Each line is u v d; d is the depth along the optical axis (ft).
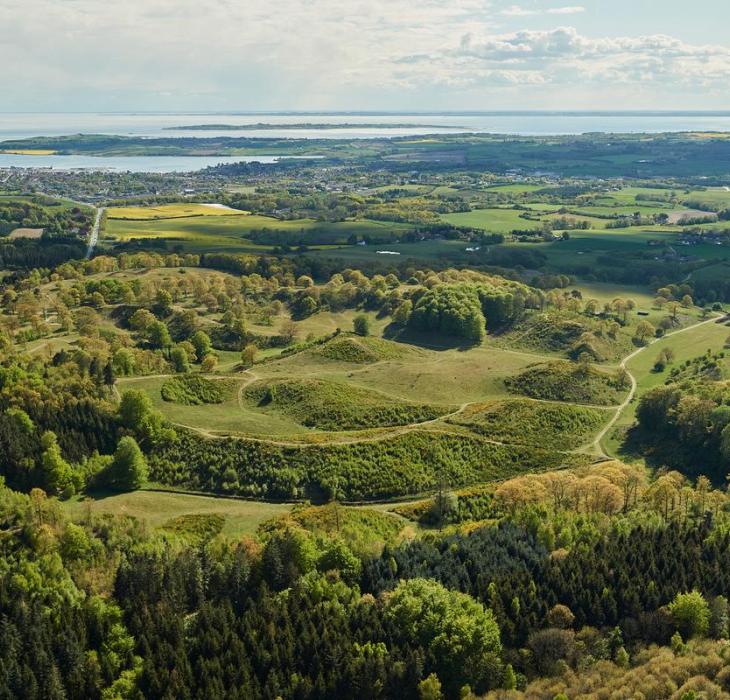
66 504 536.42
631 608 396.57
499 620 392.88
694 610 383.45
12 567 422.00
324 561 442.50
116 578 420.77
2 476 523.29
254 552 445.37
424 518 551.18
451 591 404.36
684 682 335.47
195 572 421.59
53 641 369.91
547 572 421.59
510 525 485.56
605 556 434.71
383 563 439.63
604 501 526.57
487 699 345.51
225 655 370.53
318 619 390.83
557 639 374.22
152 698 356.79
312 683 359.66
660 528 469.16
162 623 384.88
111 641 376.27
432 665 366.43
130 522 493.36
